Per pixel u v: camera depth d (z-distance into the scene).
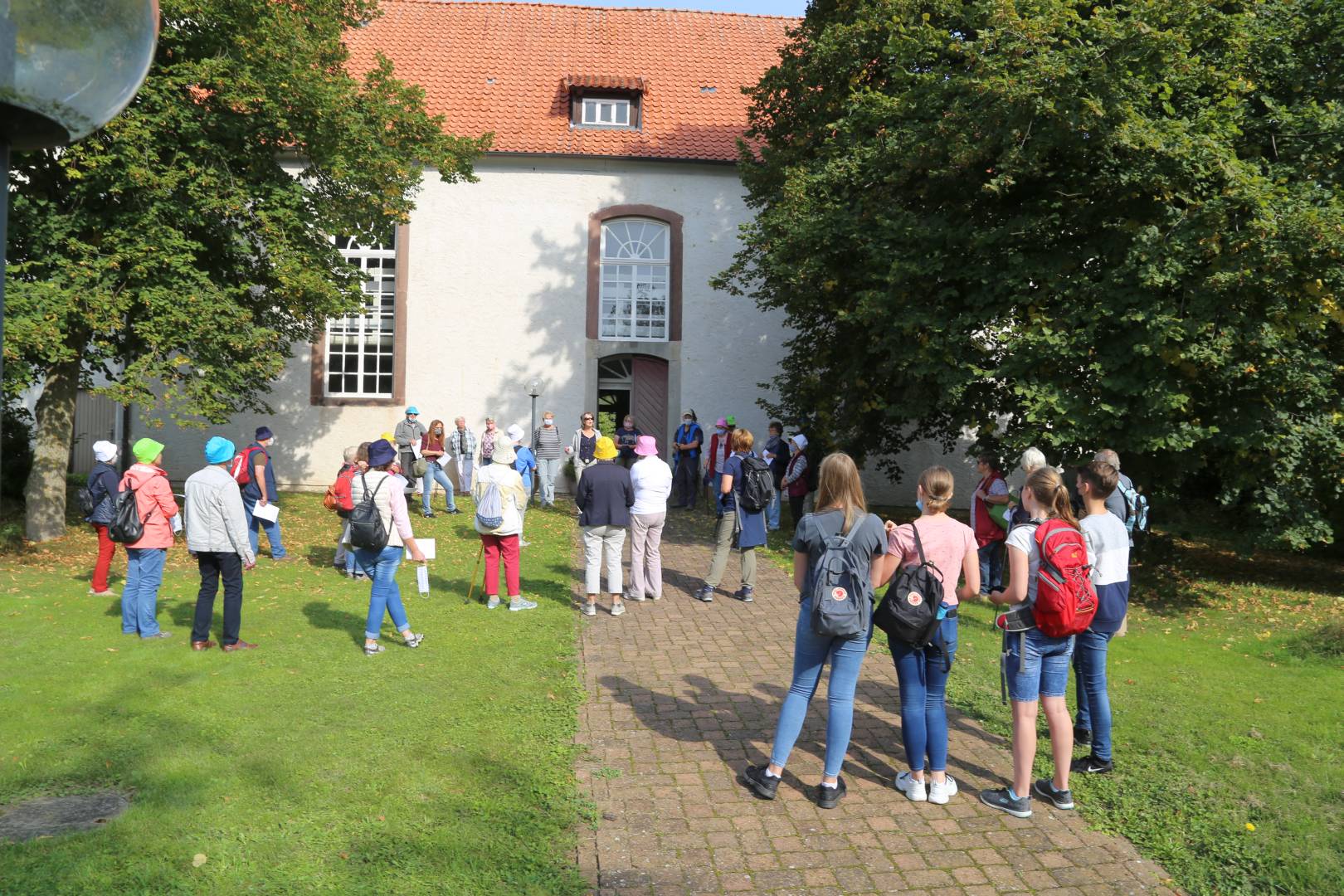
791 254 12.79
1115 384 9.85
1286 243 8.91
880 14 12.92
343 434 19.00
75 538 12.73
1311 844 4.36
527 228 19.36
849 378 14.68
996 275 10.78
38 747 5.04
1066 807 4.70
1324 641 8.30
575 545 12.79
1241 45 10.14
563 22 22.80
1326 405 10.34
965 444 19.80
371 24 21.92
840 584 4.45
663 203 19.62
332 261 14.12
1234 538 14.39
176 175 11.09
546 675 6.66
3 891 3.56
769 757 5.32
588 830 4.35
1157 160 9.63
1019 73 9.55
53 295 10.40
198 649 7.06
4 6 1.84
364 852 4.01
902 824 4.50
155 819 4.21
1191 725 6.02
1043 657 4.63
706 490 17.64
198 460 18.78
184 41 11.59
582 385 19.38
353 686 6.25
